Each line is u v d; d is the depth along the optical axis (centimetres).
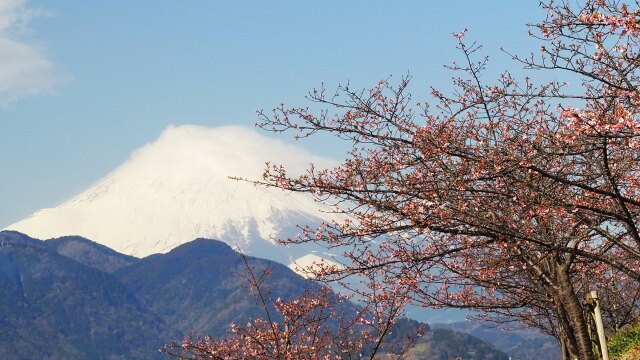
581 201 1338
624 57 1217
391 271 1476
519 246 1420
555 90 1294
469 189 1260
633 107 1195
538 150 1216
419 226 1269
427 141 1302
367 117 1407
